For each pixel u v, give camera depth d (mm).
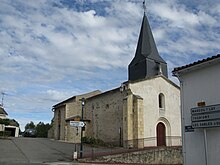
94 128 32156
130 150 21938
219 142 9945
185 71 11602
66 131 32750
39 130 56219
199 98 10977
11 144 25500
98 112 31922
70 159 18594
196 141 10836
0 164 14445
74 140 31656
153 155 21781
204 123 9773
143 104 27766
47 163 16078
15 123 48562
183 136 11422
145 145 26422
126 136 25906
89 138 29156
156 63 31141
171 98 30406
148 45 32062
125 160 20062
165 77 30375
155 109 28641
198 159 10648
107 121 30000
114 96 29594
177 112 30500
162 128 29078
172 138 29156
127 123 26094
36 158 18188
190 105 11297
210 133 10336
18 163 15234
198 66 11000
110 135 29094
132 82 27594
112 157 19484
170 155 22828
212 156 10117
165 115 29312
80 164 16359
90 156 19297
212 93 10516
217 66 10484
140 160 20906
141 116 26375
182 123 11539
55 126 39500
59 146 26125
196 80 11234
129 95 26906
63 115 37281
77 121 19000
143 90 28250
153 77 29406
